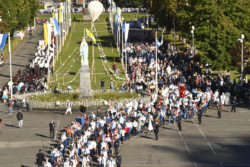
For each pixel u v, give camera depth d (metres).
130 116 147.75
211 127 138.88
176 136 131.12
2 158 114.88
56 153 106.38
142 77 184.75
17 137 130.50
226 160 113.31
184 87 170.00
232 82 191.12
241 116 150.00
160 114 138.75
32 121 146.62
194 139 128.50
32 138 129.38
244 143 125.12
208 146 123.12
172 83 172.00
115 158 113.88
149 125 131.12
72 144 114.38
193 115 149.25
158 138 129.38
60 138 129.12
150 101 165.25
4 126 141.62
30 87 180.25
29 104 161.38
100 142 114.62
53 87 192.75
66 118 150.12
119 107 143.62
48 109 160.38
